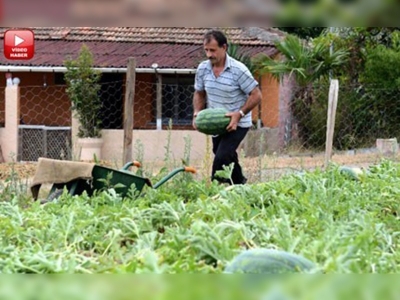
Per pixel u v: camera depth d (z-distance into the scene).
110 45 31.97
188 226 5.85
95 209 6.27
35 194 9.84
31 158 28.25
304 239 4.72
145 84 31.31
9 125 28.20
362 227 5.25
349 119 26.16
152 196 7.72
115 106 31.00
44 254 4.50
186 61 29.83
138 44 31.97
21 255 4.41
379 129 25.70
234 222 5.48
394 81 27.88
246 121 12.31
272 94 30.28
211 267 3.94
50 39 32.56
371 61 28.61
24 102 31.28
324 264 3.77
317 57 28.92
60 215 6.35
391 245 5.17
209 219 6.01
